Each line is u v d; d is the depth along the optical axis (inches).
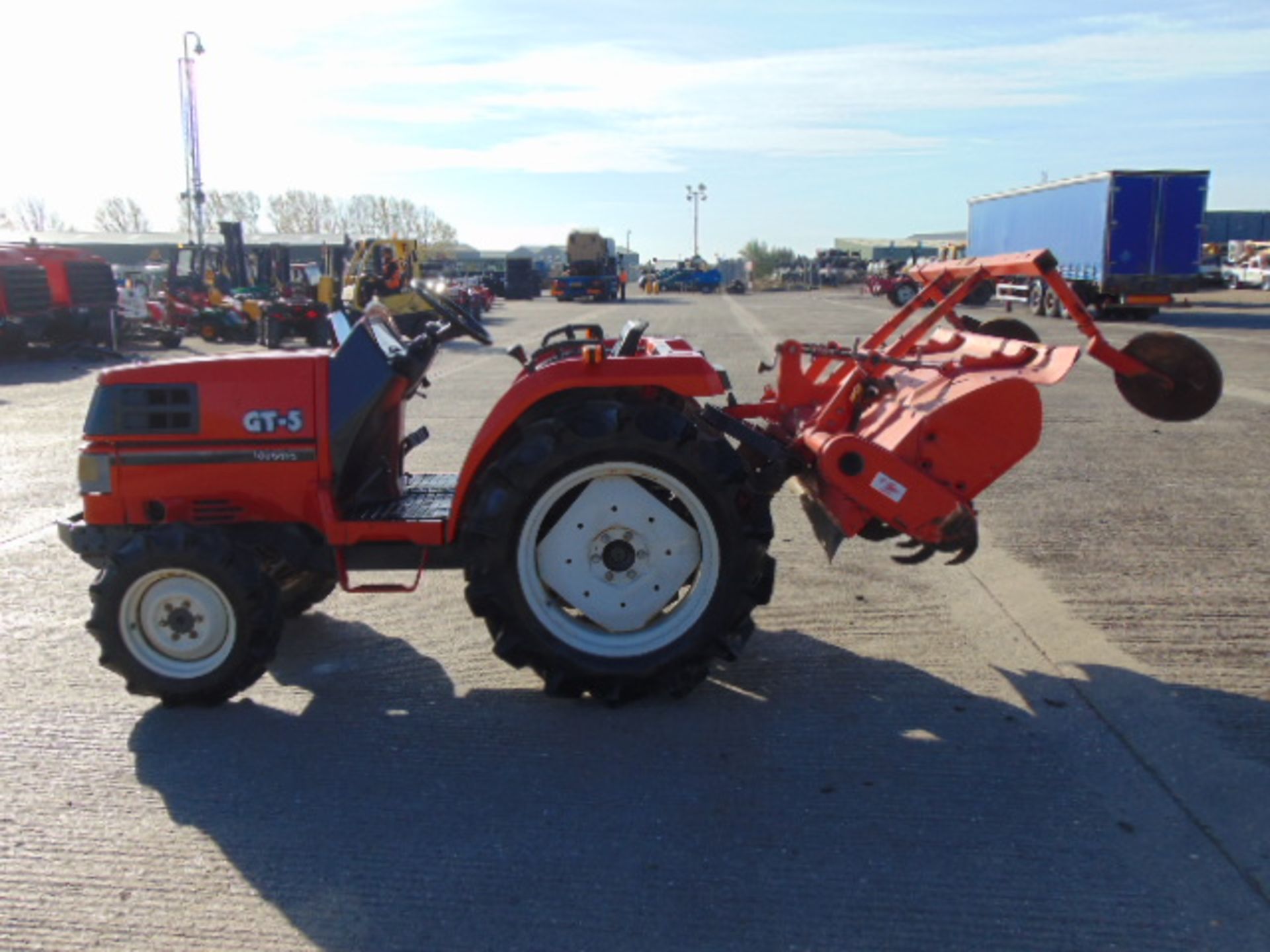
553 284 1817.2
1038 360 154.6
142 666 156.9
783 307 1487.5
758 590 157.2
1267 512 257.4
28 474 335.3
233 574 153.3
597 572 159.6
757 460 177.8
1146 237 937.5
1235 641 177.2
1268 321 948.6
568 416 155.6
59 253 751.1
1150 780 133.0
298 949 104.2
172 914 110.0
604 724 152.5
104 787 136.6
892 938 104.1
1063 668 168.1
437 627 193.2
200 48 1302.9
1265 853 116.9
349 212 3750.0
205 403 165.0
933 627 187.9
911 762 138.8
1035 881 112.7
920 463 154.3
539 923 107.4
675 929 106.1
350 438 165.2
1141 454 331.3
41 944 105.3
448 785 135.6
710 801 130.4
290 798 133.0
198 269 989.2
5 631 194.7
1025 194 1134.4
